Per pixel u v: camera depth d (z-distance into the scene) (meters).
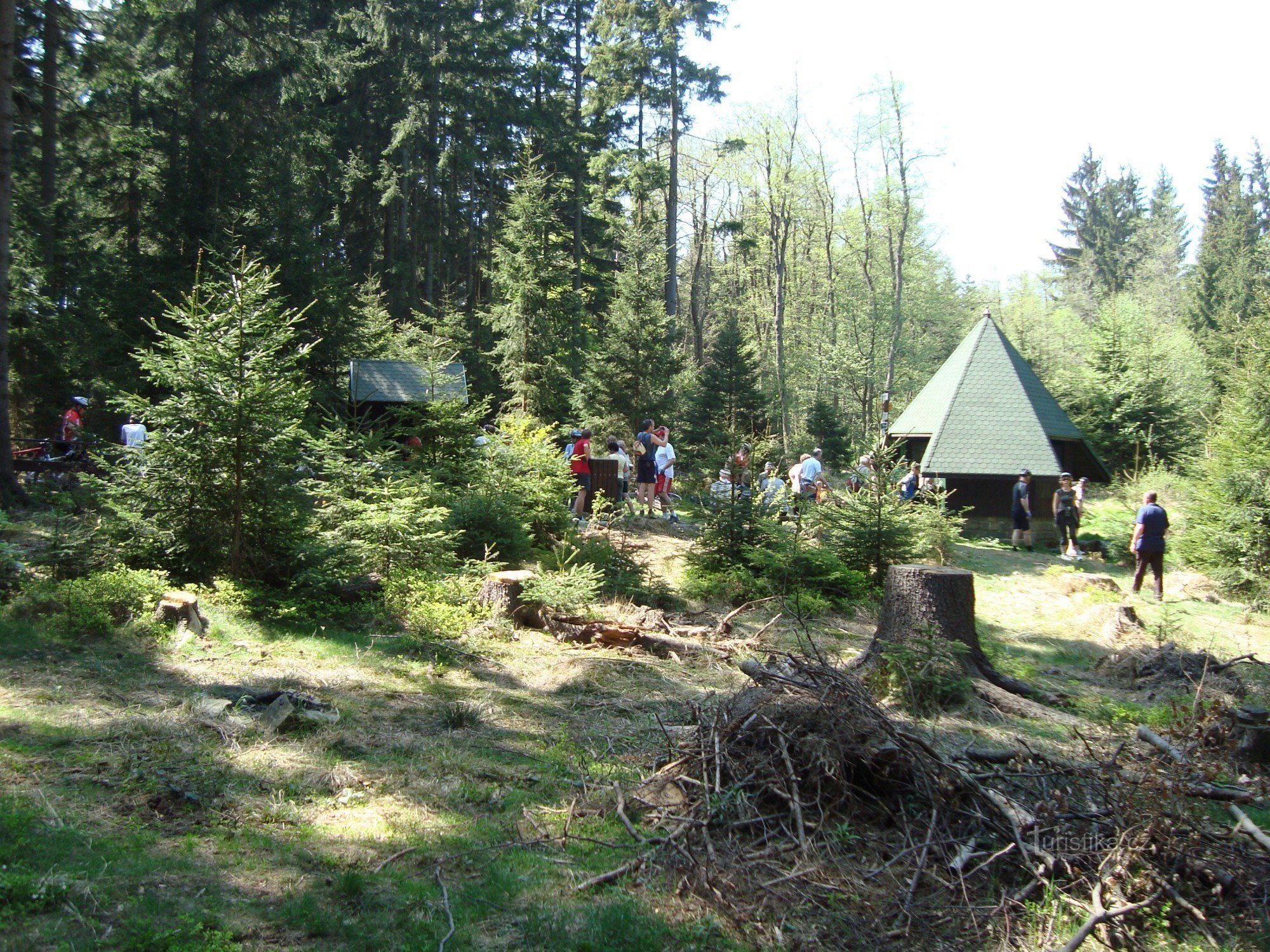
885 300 50.28
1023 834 5.01
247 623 8.67
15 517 12.66
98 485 9.36
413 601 9.62
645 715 7.39
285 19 31.34
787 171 45.38
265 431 9.33
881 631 8.98
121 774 5.20
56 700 6.24
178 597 8.24
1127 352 31.77
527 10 43.09
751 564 13.20
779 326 45.78
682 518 18.44
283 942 3.84
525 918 4.20
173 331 19.14
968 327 61.16
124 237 26.78
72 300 22.69
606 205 42.22
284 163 24.34
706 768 5.39
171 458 9.20
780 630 11.05
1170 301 55.91
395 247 40.88
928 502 18.86
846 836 5.00
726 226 39.69
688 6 36.69
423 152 37.06
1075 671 10.74
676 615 11.22
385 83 39.31
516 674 8.34
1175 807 4.88
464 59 37.47
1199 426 31.36
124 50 27.56
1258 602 15.84
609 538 13.82
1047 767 5.82
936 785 5.29
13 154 22.97
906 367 50.38
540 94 43.16
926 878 4.75
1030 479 21.64
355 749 6.06
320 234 31.98
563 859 4.80
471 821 5.18
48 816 4.56
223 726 6.06
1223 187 65.62
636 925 4.14
